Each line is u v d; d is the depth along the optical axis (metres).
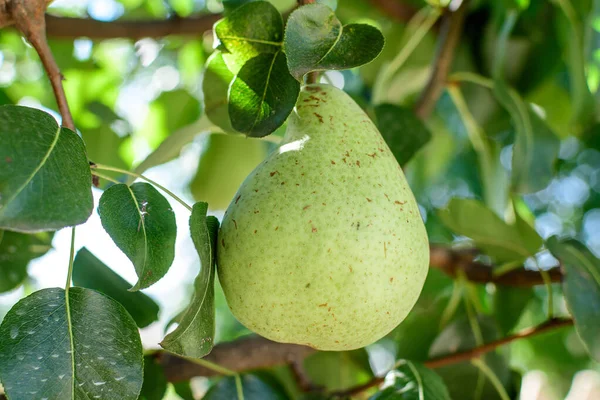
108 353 0.33
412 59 0.63
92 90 0.65
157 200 0.34
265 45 0.36
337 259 0.33
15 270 0.46
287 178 0.34
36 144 0.31
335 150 0.35
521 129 0.51
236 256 0.34
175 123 0.64
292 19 0.34
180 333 0.32
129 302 0.43
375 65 0.65
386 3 0.63
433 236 0.93
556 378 0.73
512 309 0.50
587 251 0.46
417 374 0.41
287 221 0.33
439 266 0.52
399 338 0.53
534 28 0.57
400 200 0.35
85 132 0.59
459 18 0.56
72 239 0.35
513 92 0.53
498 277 0.50
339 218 0.33
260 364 0.49
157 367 0.44
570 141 1.04
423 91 0.57
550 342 0.70
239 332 1.09
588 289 0.43
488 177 0.62
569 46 0.56
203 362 0.43
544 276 0.48
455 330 0.49
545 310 0.85
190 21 0.59
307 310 0.33
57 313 0.34
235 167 0.54
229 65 0.37
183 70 0.69
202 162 0.54
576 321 0.42
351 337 0.34
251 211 0.34
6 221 0.30
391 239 0.34
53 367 0.33
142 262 0.33
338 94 0.37
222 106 0.42
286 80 0.35
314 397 0.50
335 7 0.69
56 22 0.55
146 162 0.42
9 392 0.32
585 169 1.27
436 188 1.10
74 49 0.62
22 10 0.35
